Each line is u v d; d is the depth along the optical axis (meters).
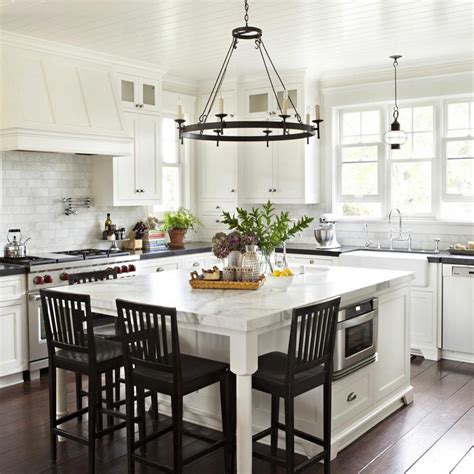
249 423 3.02
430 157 6.33
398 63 6.19
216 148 7.18
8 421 4.10
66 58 5.50
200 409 4.02
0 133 5.05
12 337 4.86
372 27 4.88
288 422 3.02
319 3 4.26
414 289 5.66
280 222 4.01
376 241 6.64
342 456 3.54
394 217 6.52
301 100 6.52
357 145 6.77
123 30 4.94
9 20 4.64
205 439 3.35
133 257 5.86
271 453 3.49
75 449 3.67
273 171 6.83
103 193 6.14
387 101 6.43
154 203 6.49
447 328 5.53
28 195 5.65
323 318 3.17
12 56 5.09
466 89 5.95
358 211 6.87
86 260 5.41
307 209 7.05
